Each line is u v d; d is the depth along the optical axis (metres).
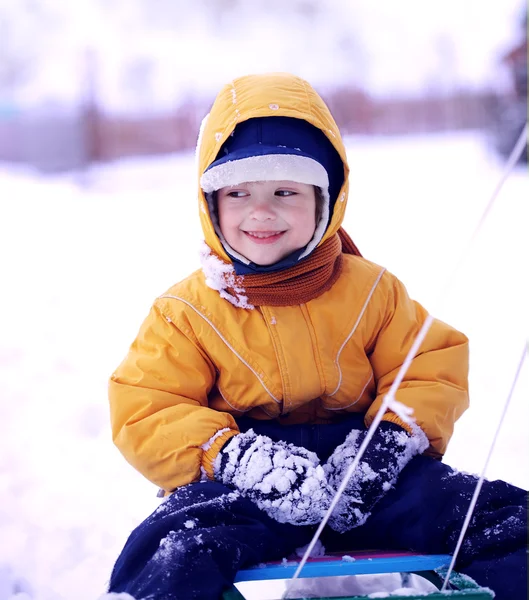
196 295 1.95
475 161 11.91
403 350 2.00
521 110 11.08
